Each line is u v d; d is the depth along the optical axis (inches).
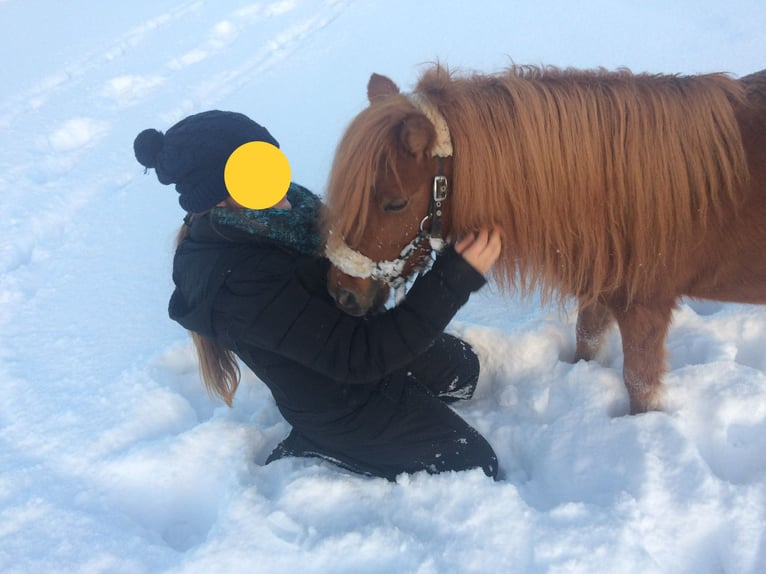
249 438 75.0
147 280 110.0
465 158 52.1
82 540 65.8
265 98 159.9
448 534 60.4
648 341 67.9
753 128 58.6
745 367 74.3
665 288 64.9
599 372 76.6
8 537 66.9
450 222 55.9
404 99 53.2
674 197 58.3
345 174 50.6
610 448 67.9
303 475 67.4
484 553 58.2
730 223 60.4
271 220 57.4
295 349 57.7
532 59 150.5
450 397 79.1
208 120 54.0
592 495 64.2
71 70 191.5
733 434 70.2
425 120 49.1
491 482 63.9
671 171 57.4
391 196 51.3
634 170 56.7
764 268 62.5
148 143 54.4
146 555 63.7
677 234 60.1
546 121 53.7
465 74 61.2
